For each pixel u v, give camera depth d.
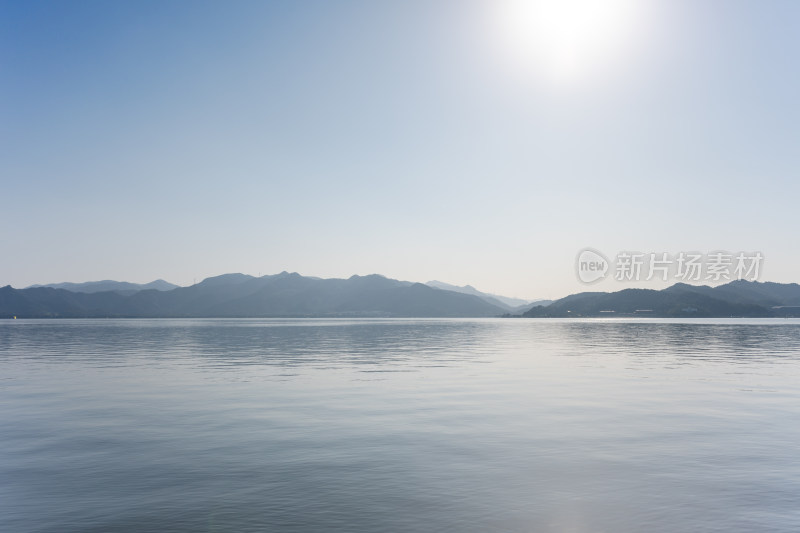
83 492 16.33
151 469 18.58
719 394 35.22
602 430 24.33
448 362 58.78
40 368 52.97
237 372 48.81
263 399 33.44
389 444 21.91
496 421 26.41
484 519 14.18
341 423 26.02
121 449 21.20
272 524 13.90
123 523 14.01
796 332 141.00
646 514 14.47
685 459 19.61
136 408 30.34
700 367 52.91
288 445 21.78
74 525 13.90
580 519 14.14
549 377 44.72
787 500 15.44
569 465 18.91
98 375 46.62
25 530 13.59
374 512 14.68
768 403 31.70
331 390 37.28
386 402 32.19
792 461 19.33
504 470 18.36
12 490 16.53
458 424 25.72
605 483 16.95
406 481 17.22
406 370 50.31
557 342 99.81
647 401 32.41
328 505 15.20
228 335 136.12
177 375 46.47
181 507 15.08
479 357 65.44
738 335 124.81
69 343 100.50
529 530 13.47
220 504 15.30
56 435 23.61
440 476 17.70
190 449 21.17
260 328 199.12
